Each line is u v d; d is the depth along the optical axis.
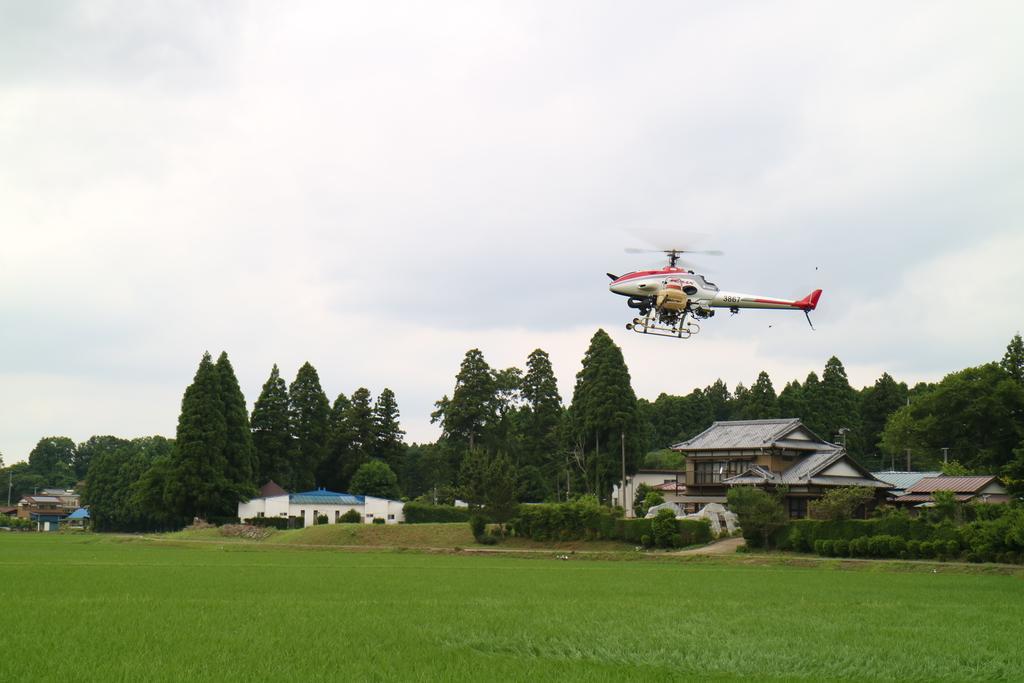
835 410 115.75
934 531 54.94
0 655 19.89
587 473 89.94
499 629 25.31
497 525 78.00
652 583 41.50
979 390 80.06
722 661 20.95
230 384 96.81
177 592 34.41
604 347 91.19
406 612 28.88
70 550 67.12
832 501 61.06
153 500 95.94
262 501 95.06
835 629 26.02
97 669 18.41
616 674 19.06
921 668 20.58
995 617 29.00
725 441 79.81
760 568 53.59
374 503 99.06
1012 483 56.88
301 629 24.53
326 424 113.19
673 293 45.03
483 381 110.31
